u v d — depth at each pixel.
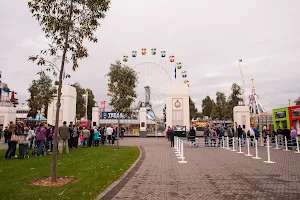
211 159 14.07
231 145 23.78
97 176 8.74
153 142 29.66
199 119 98.75
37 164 11.15
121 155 15.18
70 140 19.34
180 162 12.76
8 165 10.81
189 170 10.48
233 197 6.39
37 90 31.88
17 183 7.53
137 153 17.02
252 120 43.97
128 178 8.84
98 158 13.51
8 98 55.03
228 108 56.09
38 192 6.55
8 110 37.97
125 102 20.47
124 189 7.27
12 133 13.12
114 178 8.62
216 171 10.21
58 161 12.20
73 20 8.66
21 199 5.95
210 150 19.91
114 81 21.42
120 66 21.69
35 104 31.48
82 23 8.73
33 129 18.34
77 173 9.20
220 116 68.94
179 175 9.39
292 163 12.38
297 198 6.25
